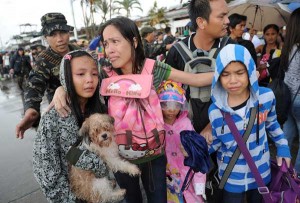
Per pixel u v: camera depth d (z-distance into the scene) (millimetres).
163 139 1916
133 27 1869
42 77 2521
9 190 3811
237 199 2076
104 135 1607
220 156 2139
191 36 2490
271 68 3080
